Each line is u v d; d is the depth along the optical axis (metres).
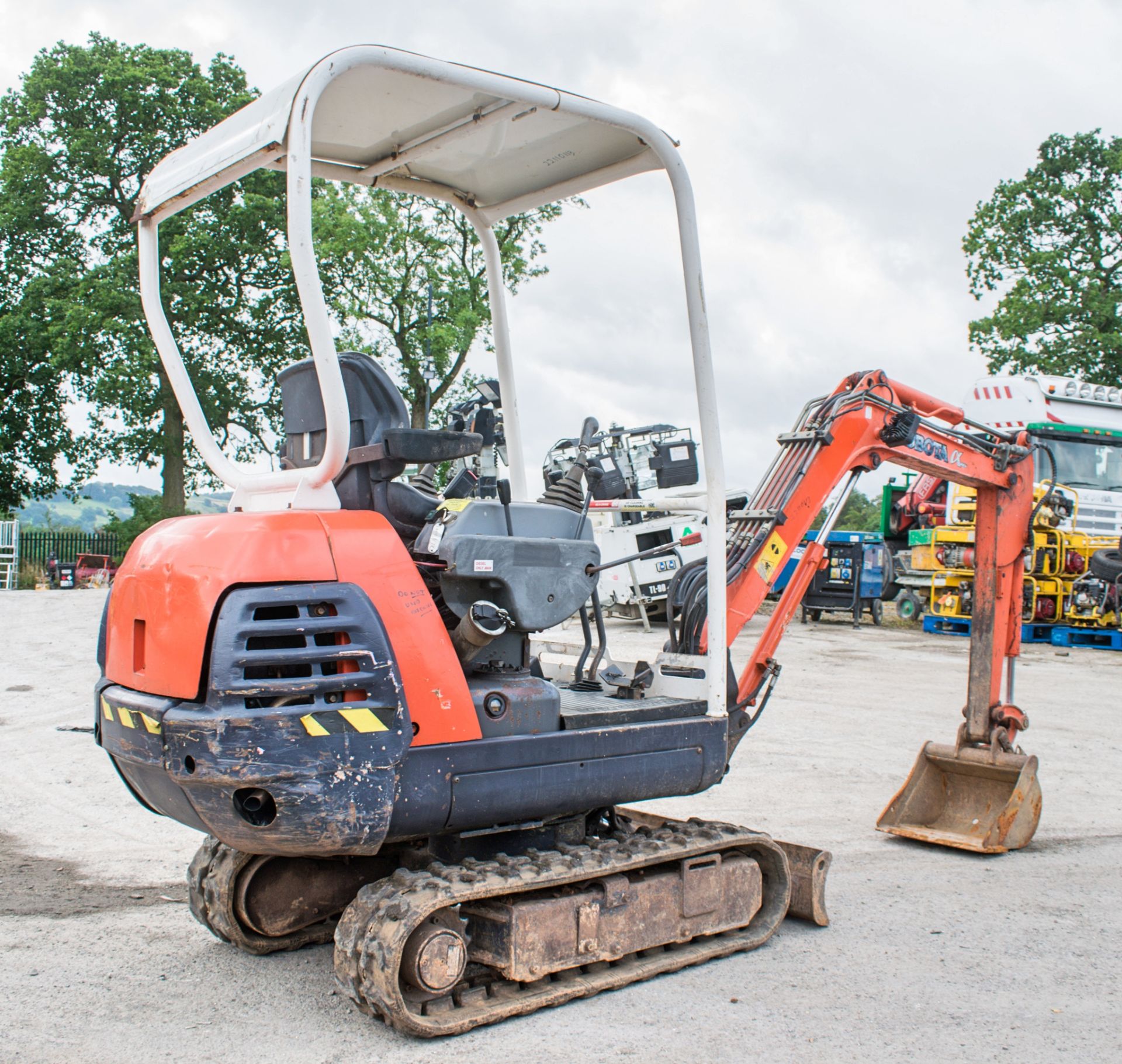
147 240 4.62
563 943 4.03
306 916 4.66
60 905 5.18
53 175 33.66
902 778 8.00
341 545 3.79
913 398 6.39
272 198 28.50
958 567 17.59
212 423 30.06
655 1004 4.07
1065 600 16.89
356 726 3.61
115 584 4.18
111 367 30.00
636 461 14.66
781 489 5.77
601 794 4.28
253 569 3.63
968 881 5.70
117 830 6.49
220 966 4.46
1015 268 37.69
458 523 4.14
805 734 9.60
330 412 3.78
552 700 4.21
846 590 19.41
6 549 32.22
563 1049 3.68
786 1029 3.86
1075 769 8.40
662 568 16.50
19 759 8.23
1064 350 35.12
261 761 3.49
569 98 4.17
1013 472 6.75
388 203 19.55
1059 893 5.51
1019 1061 3.64
